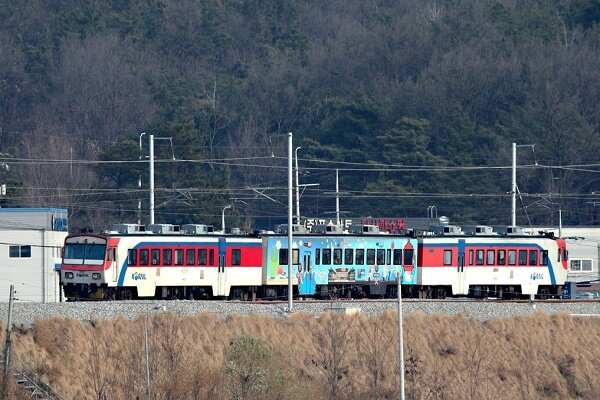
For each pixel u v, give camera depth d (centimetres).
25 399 19438
